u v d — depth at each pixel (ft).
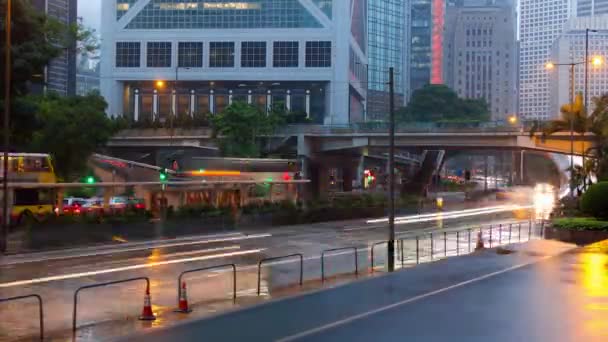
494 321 57.26
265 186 170.30
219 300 70.13
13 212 132.16
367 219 198.70
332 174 451.94
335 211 188.24
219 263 101.04
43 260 101.50
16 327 57.88
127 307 67.41
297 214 172.86
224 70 441.68
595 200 144.77
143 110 468.75
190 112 431.84
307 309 63.87
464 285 78.69
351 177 430.61
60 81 548.72
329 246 127.65
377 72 647.15
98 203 177.17
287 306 65.82
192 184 150.10
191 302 69.26
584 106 224.33
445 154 423.64
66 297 72.69
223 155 299.99
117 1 447.42
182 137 320.91
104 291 76.43
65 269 92.68
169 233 136.46
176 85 448.65
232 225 152.35
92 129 219.82
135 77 447.42
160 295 74.49
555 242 132.87
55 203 141.79
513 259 105.09
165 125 336.29
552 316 59.52
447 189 451.53
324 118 421.18
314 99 458.09
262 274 91.20
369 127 300.81
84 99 236.02
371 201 210.59
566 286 77.51
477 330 53.62
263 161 170.81
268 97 461.37
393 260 101.65
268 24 438.81
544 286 77.56
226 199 159.02
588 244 130.52
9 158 135.54
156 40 445.78
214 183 149.38
